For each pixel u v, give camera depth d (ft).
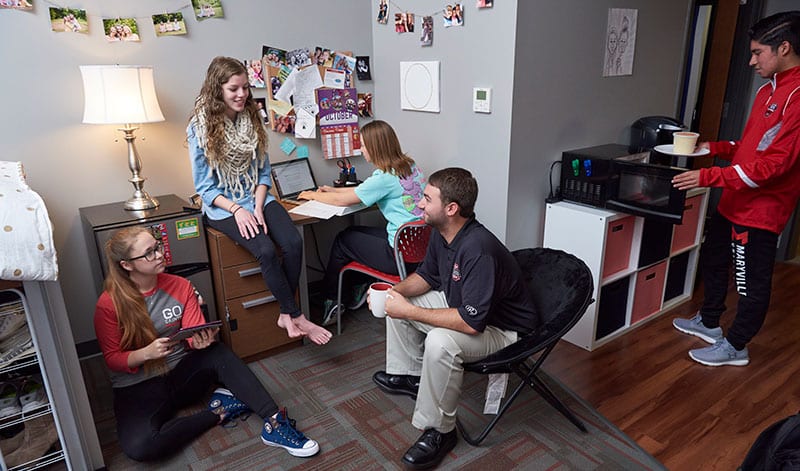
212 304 8.03
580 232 8.20
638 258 8.52
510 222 8.50
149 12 8.05
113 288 6.02
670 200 7.29
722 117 12.11
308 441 6.21
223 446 6.36
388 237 8.48
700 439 6.30
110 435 6.58
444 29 8.77
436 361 5.70
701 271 10.75
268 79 9.35
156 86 8.35
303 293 8.36
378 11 10.08
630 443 6.24
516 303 6.08
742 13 11.37
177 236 7.48
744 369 7.73
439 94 9.18
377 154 8.07
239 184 7.75
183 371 6.53
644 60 9.70
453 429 6.16
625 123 9.80
